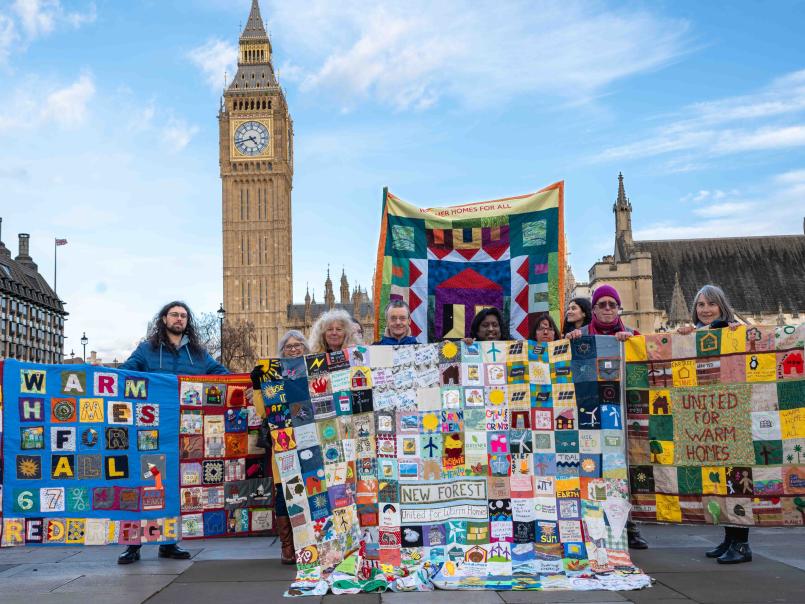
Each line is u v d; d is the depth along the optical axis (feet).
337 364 16.72
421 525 15.84
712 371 16.38
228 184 246.27
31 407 17.25
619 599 13.46
